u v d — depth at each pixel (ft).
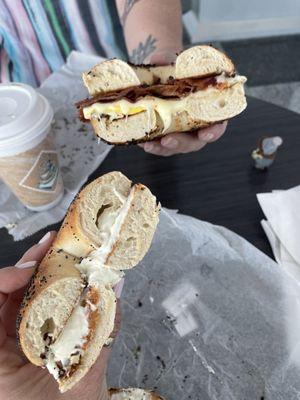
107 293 0.50
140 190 0.51
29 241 0.74
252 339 0.64
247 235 0.71
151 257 0.72
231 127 0.85
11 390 0.45
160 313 0.68
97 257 0.50
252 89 1.77
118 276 0.51
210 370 0.63
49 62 1.10
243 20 2.02
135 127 0.67
